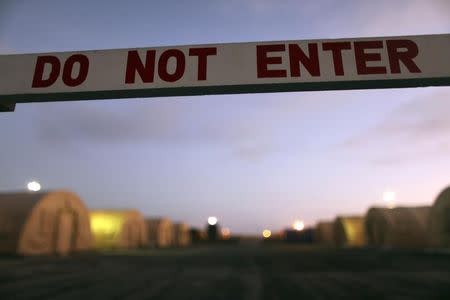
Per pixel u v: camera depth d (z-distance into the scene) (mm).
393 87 3521
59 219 29156
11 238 24594
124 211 45062
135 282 13172
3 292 10898
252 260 24500
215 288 11695
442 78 3340
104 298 9992
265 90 3539
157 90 3494
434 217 29953
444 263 20484
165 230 59188
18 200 26969
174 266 19875
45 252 27062
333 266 19359
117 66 3533
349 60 3416
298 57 3447
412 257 25000
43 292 10922
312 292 10922
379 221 38656
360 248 40188
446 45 3430
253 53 3482
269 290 11312
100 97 3648
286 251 38594
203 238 90188
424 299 9812
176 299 9852
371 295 10406
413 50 3416
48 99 3689
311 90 3572
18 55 3607
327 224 63094
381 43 3451
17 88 3518
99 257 27109
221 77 3432
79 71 3543
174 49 3549
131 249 43094
